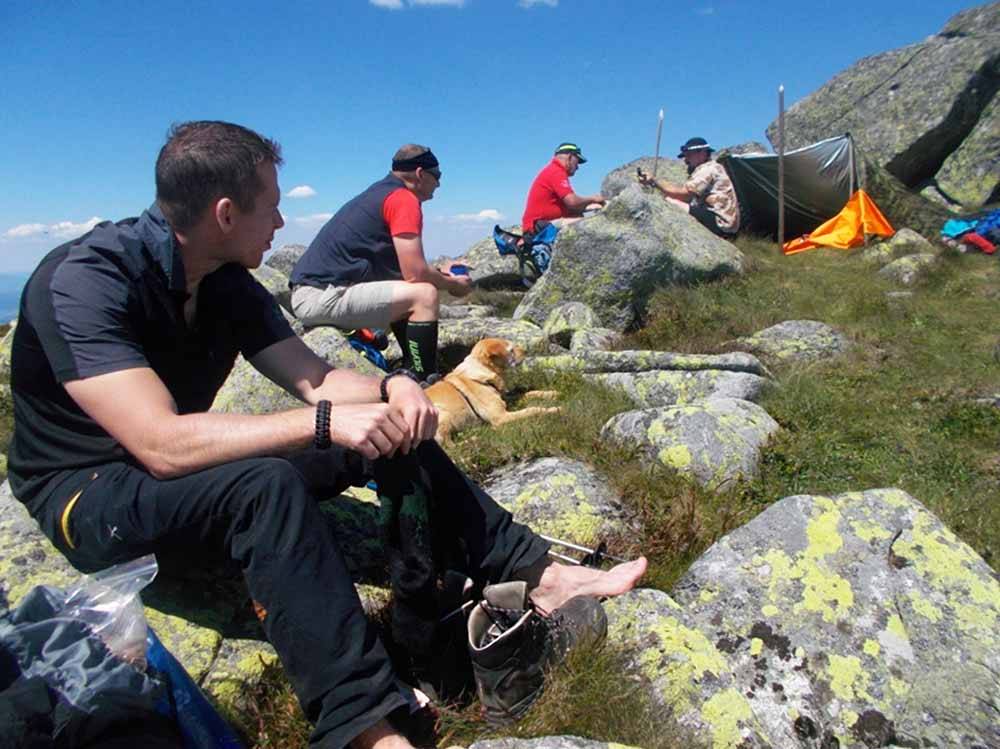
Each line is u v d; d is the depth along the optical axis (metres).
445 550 2.69
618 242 8.52
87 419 2.45
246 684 2.45
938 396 5.75
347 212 6.16
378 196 6.12
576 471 3.86
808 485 4.17
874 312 8.21
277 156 2.53
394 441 2.34
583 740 2.14
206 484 2.18
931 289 9.48
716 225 12.26
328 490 2.72
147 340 2.47
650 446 4.25
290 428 2.27
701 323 8.05
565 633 2.50
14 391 2.51
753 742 2.34
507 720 2.39
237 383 4.98
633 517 3.60
